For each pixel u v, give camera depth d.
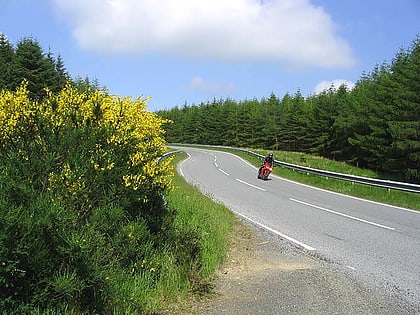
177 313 4.85
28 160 4.67
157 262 5.43
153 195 5.86
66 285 3.83
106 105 6.23
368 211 13.70
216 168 33.38
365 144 44.59
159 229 6.11
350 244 8.80
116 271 4.68
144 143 6.40
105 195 5.07
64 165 4.76
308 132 71.56
